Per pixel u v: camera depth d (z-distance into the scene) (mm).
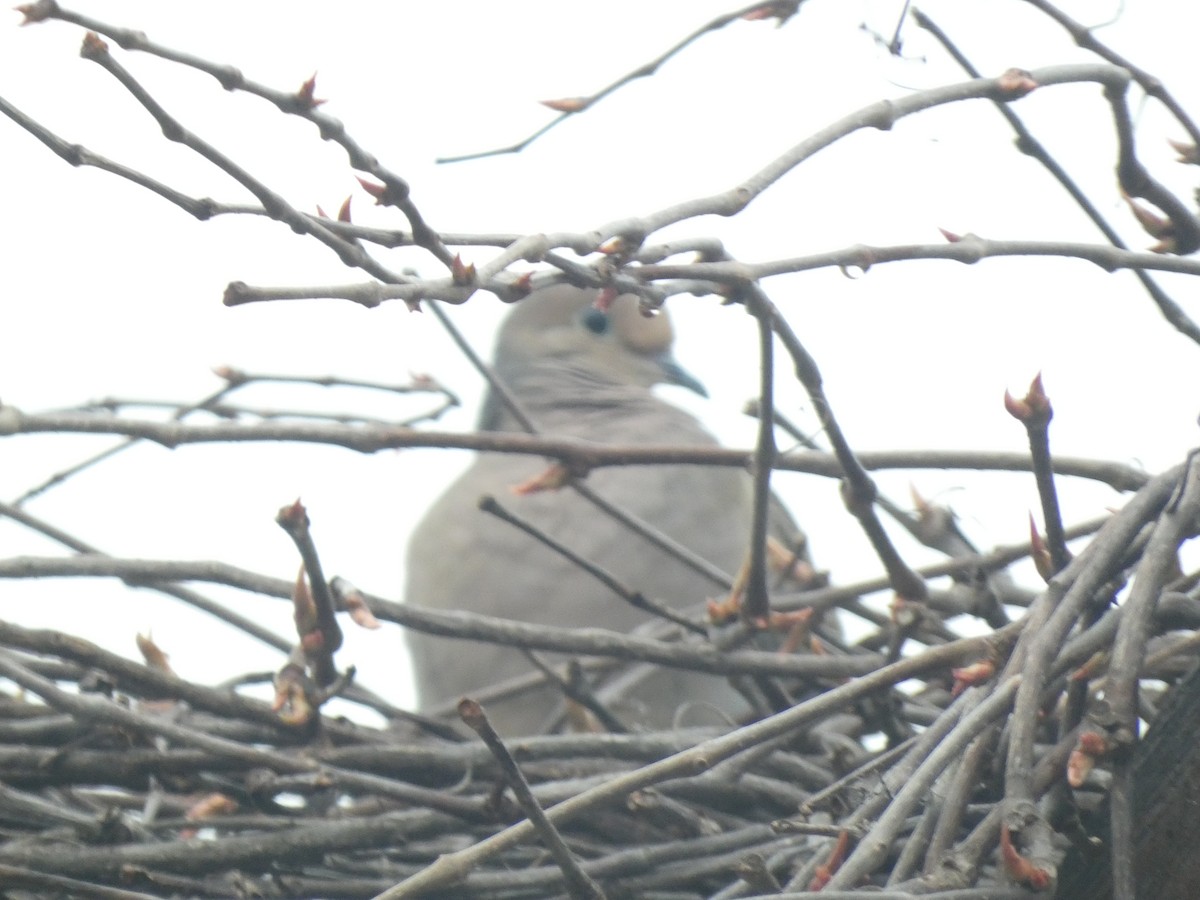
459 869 4953
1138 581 5156
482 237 4961
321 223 4863
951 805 5051
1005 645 5391
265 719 6578
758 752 6660
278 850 6496
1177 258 5902
